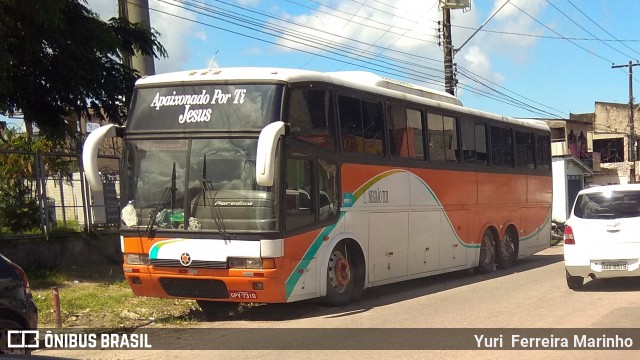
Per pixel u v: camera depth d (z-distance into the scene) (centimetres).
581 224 1125
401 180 1137
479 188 1413
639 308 952
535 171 1712
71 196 1447
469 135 1386
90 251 1436
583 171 3725
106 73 1485
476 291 1182
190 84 909
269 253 836
